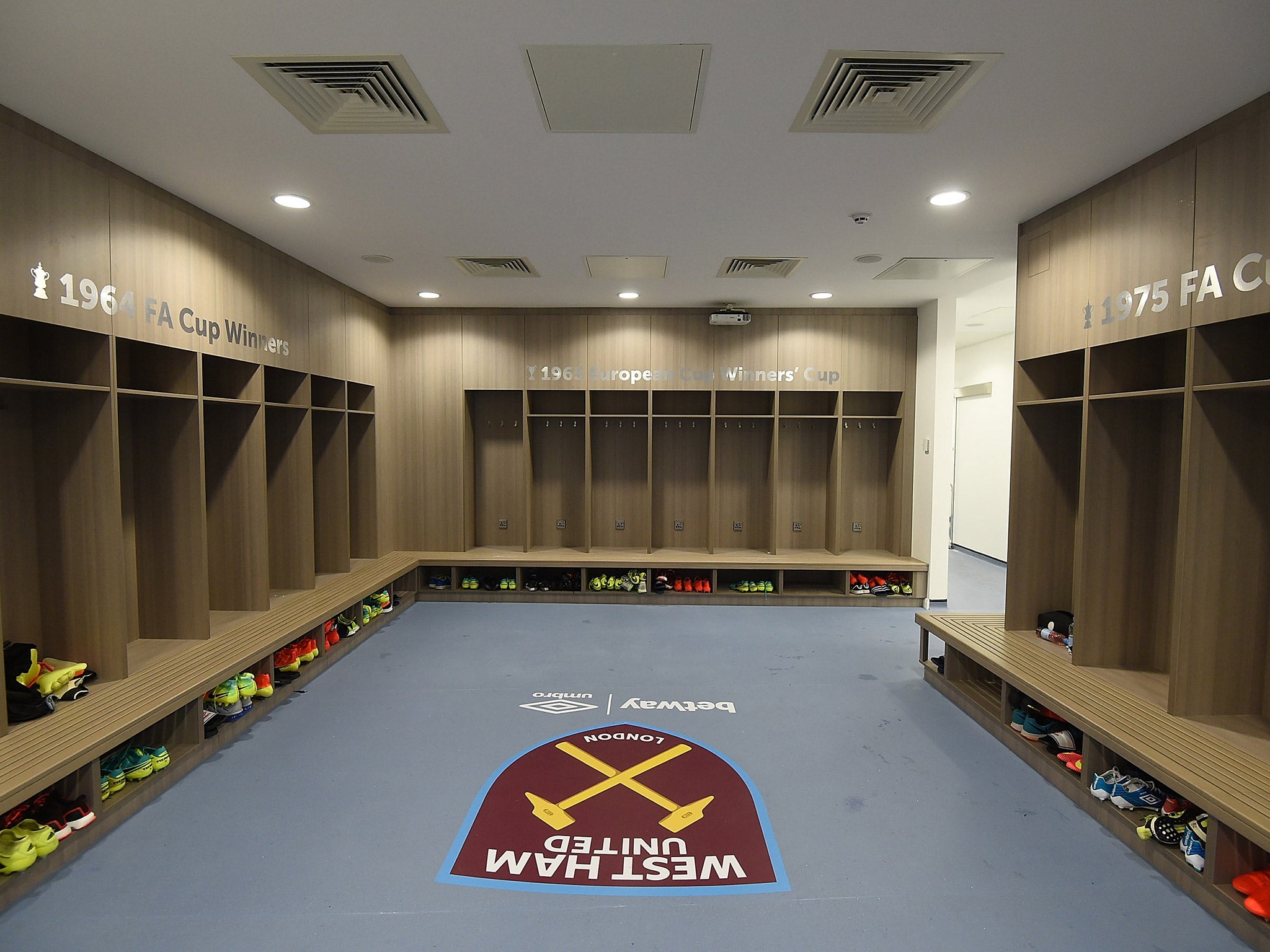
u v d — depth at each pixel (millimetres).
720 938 1911
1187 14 1855
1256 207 2303
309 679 3949
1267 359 2578
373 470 5793
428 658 4398
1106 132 2586
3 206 2354
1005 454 8102
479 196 3307
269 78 2213
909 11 1853
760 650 4602
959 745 3166
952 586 6824
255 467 4039
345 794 2668
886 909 2035
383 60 2109
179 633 3510
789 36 1979
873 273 4832
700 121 2520
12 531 2820
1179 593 2596
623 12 1860
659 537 6535
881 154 2809
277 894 2072
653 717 3436
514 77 2213
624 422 6469
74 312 2650
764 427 6457
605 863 2238
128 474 3473
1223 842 2018
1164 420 3195
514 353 6117
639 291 5441
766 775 2850
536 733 3240
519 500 6496
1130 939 1923
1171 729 2502
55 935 1896
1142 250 2824
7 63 2100
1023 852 2338
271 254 4148
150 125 2535
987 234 3906
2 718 2354
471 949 1860
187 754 2850
